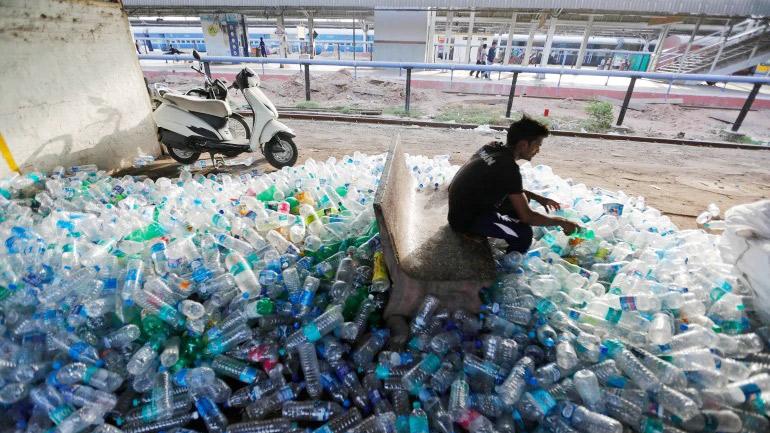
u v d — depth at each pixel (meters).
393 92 10.95
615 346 1.97
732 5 11.85
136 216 2.94
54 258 2.41
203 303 2.31
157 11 17.23
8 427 1.74
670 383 1.83
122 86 4.54
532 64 24.12
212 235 2.68
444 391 1.93
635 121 9.55
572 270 2.60
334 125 7.47
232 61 8.76
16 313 2.06
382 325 2.34
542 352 2.04
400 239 2.27
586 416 1.70
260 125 4.61
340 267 2.47
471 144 6.51
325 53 26.50
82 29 3.93
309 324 2.01
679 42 20.84
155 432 1.76
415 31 17.20
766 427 1.69
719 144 6.95
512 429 1.72
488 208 2.49
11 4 3.24
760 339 2.09
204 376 1.92
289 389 1.92
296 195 3.42
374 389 1.91
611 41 23.83
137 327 2.04
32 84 3.50
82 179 3.74
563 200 3.52
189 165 5.02
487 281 2.12
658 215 3.71
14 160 3.42
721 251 2.42
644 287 2.33
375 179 3.79
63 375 1.82
